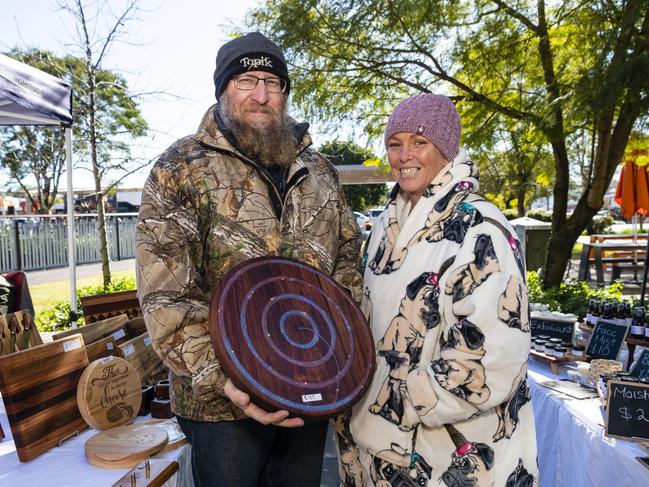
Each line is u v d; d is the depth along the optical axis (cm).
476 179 151
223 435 144
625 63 469
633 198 766
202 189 145
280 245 153
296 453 163
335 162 980
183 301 136
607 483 181
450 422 135
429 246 147
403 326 147
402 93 721
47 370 190
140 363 233
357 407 154
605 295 582
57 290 916
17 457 182
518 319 132
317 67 689
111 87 735
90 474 170
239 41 155
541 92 631
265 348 125
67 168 451
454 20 660
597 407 210
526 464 144
